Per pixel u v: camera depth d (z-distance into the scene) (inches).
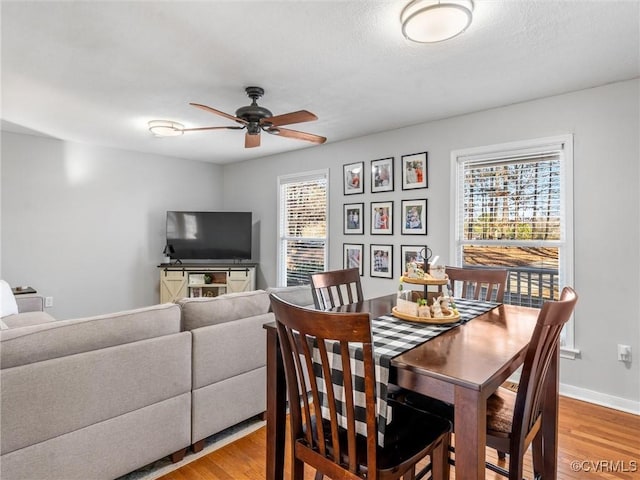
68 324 66.6
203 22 76.9
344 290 117.8
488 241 132.9
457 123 137.9
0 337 59.8
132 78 104.9
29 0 69.4
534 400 54.0
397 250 155.3
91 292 190.7
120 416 71.0
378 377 48.5
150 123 144.8
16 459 59.2
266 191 217.3
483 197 134.2
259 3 70.4
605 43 84.7
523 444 51.7
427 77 103.6
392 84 108.8
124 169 201.2
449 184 140.1
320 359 50.3
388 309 79.3
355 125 150.3
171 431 78.6
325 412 53.8
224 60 93.8
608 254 107.5
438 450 55.2
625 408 104.5
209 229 216.2
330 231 181.6
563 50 88.0
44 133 165.8
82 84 109.3
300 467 54.2
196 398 83.2
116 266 199.3
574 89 111.4
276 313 49.5
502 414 58.6
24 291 152.6
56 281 179.9
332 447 50.0
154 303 213.9
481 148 131.9
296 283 201.6
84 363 66.1
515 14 73.4
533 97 118.3
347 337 41.6
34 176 172.6
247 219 217.3
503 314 75.0
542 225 121.2
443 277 72.6
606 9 71.7
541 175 121.3
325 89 112.3
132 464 72.7
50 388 62.4
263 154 211.2
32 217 172.7
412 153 150.4
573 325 113.3
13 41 84.7
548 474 67.5
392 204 157.0
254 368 95.0
